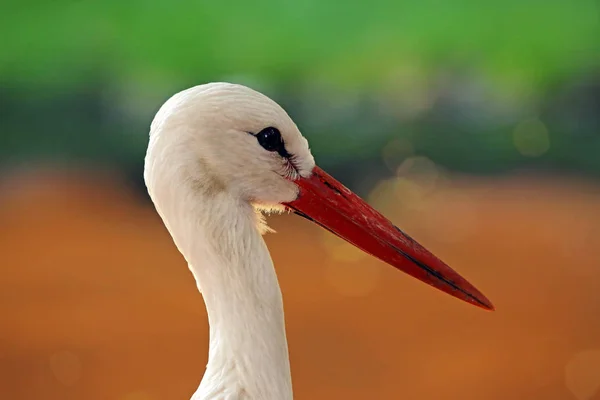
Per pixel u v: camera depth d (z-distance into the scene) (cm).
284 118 344
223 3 1647
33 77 1485
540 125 1463
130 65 1514
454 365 880
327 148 1393
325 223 367
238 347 335
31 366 879
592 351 904
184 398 830
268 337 337
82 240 1180
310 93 1480
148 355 902
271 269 341
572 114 1481
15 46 1540
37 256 1126
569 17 1630
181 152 328
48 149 1404
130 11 1609
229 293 337
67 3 1614
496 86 1506
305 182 362
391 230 370
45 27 1578
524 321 971
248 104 334
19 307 994
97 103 1448
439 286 371
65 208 1270
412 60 1552
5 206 1271
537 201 1297
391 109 1459
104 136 1413
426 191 1330
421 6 1683
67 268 1095
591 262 1113
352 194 371
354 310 999
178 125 328
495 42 1591
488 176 1381
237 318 336
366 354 899
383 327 960
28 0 1602
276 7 1661
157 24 1595
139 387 845
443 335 945
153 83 1482
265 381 334
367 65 1545
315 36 1611
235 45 1580
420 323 972
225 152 331
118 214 1268
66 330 948
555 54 1562
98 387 845
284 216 1272
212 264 337
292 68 1533
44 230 1202
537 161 1409
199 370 877
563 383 845
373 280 1083
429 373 863
